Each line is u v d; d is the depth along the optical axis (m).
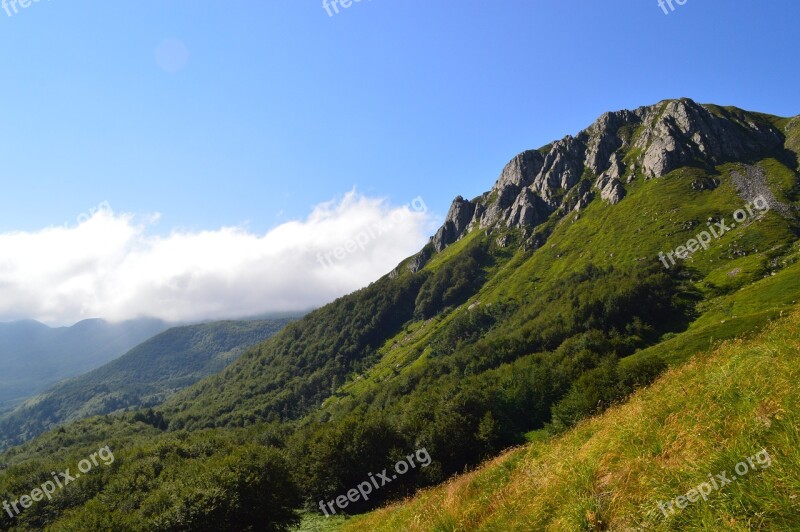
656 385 15.39
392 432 86.81
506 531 10.21
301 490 72.69
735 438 7.46
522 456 17.48
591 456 10.85
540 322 179.25
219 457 72.81
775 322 14.89
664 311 152.00
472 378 131.50
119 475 82.31
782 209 197.88
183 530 46.75
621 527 7.71
